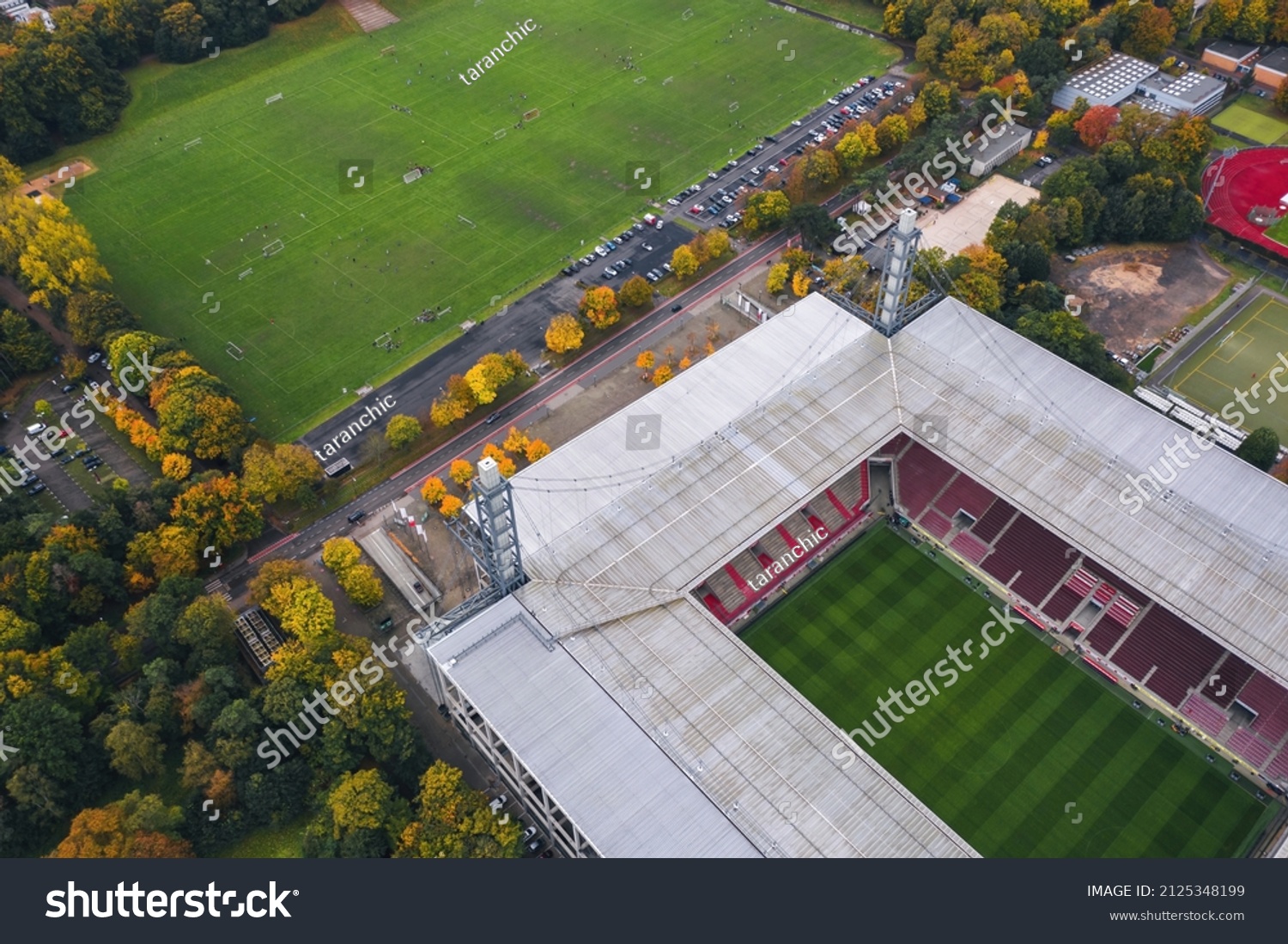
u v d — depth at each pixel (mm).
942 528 199125
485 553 166750
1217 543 176625
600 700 155000
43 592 180000
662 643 163625
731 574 189000
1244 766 165875
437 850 147125
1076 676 178250
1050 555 190250
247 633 182000
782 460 191750
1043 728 171125
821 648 182625
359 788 152625
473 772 166875
